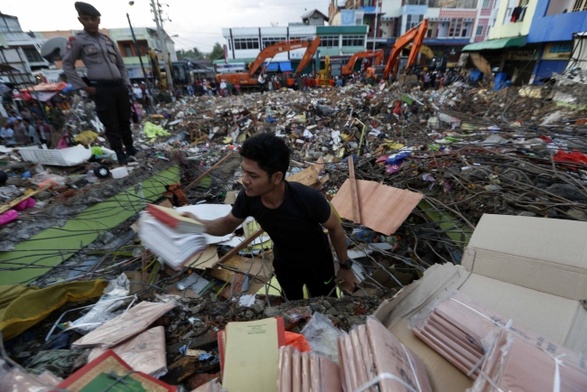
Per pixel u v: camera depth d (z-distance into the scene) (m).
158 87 18.95
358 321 1.83
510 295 1.23
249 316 1.93
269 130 9.10
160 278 3.03
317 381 0.90
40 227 2.95
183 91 23.44
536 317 1.11
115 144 4.23
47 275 2.80
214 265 3.24
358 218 2.99
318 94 17.14
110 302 2.12
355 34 30.64
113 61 3.81
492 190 3.12
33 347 1.81
